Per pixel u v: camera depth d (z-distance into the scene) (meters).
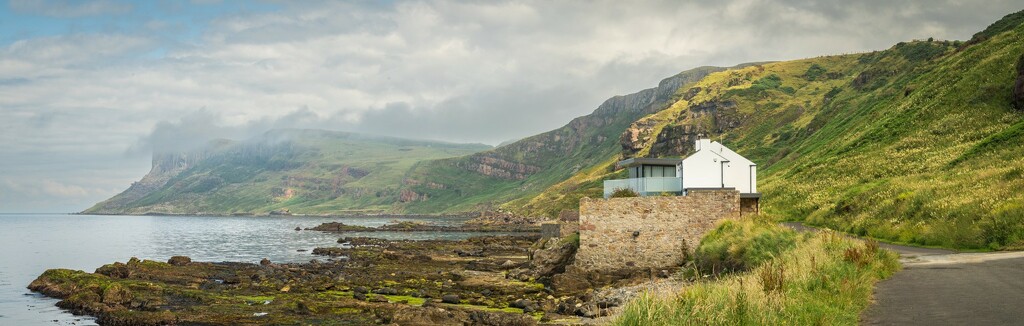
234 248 119.00
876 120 118.81
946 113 94.31
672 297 19.39
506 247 107.81
